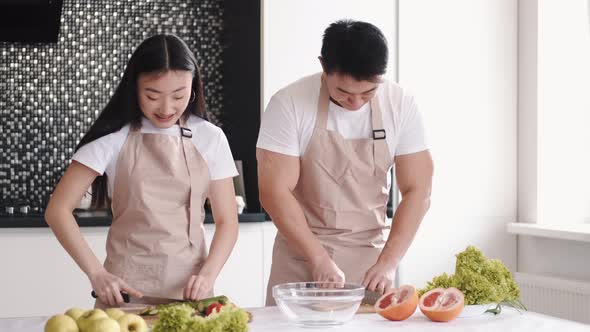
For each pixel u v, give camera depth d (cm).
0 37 405
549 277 411
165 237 228
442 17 423
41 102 421
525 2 434
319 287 191
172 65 216
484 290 193
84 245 221
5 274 347
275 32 396
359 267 243
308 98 238
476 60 430
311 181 241
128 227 228
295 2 399
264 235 382
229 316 161
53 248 351
